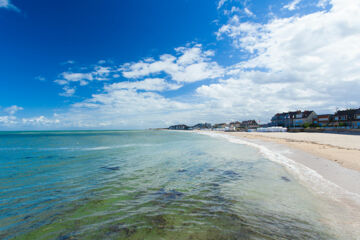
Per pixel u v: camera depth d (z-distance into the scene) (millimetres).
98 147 26188
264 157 15359
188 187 8047
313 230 4527
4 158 16453
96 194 7344
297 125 84750
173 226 4863
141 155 17844
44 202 6566
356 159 11898
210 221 5086
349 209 5570
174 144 30562
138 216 5469
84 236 4480
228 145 27281
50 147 26547
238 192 7277
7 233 4633
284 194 6918
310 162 12219
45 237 4457
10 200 6742
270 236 4316
